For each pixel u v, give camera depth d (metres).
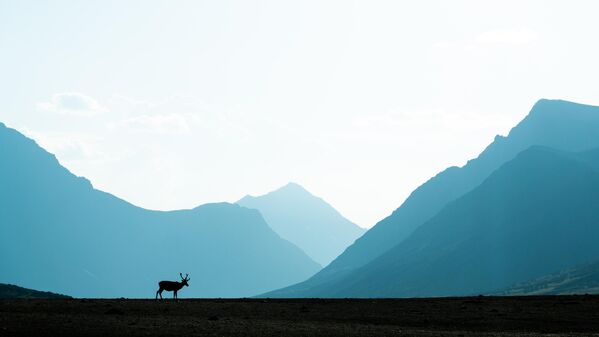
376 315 66.75
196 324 54.09
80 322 53.56
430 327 59.16
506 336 51.22
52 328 49.94
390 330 54.31
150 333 48.47
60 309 64.50
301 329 52.88
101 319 56.16
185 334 48.22
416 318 64.56
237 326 53.72
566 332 56.16
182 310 66.88
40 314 59.22
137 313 62.81
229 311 67.75
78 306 67.44
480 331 56.22
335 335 49.78
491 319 64.12
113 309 63.03
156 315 61.69
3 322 52.25
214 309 69.19
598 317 65.31
